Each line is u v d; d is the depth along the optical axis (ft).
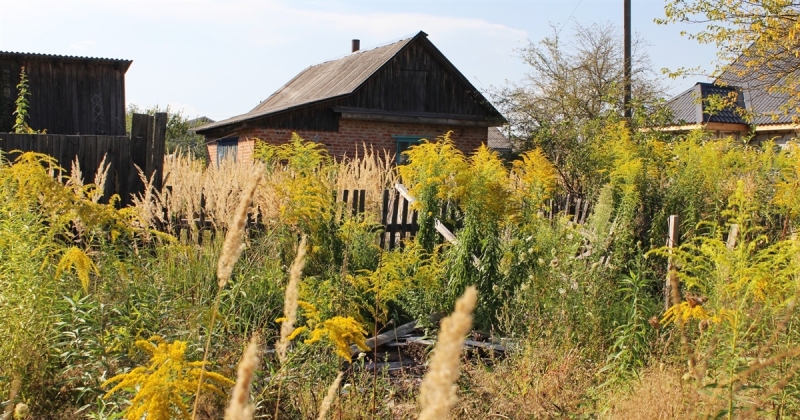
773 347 12.28
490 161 24.13
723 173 30.89
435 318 19.62
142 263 18.11
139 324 13.60
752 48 42.42
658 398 12.10
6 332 11.63
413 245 21.06
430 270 19.72
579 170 38.93
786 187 24.27
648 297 18.52
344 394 13.25
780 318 13.16
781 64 43.11
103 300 14.35
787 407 11.61
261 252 21.61
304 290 17.04
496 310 19.39
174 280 18.07
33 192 13.47
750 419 10.50
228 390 11.04
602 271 19.97
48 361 12.19
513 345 16.62
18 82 58.65
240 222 5.30
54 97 60.08
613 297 18.72
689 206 27.55
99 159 27.02
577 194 38.34
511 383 13.78
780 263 14.57
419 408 12.69
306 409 11.93
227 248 5.30
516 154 60.54
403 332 19.24
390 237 27.68
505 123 66.44
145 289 15.02
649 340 16.24
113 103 62.85
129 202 27.27
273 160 29.27
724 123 80.02
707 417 9.87
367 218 22.98
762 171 32.14
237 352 13.20
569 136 40.78
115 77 62.90
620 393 13.67
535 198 23.39
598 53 62.23
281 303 18.25
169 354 8.28
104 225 16.55
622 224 23.39
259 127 63.00
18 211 13.08
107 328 13.20
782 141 74.23
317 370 13.30
